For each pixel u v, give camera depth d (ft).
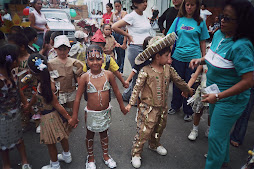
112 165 8.54
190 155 9.53
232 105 6.81
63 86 9.55
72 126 7.93
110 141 10.36
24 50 9.34
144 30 12.26
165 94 8.37
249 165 7.16
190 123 12.26
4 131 7.21
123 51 20.29
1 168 8.20
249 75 6.05
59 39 9.21
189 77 11.49
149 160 9.11
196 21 10.84
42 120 7.47
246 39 6.13
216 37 7.20
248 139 10.78
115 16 22.79
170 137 10.84
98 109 7.79
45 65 6.83
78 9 49.80
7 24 9.22
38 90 7.30
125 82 10.12
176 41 11.37
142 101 8.59
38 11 16.47
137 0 11.50
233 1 5.90
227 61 6.59
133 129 11.48
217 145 7.23
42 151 9.50
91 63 7.36
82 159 9.10
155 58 7.98
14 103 7.29
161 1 38.81
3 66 6.83
